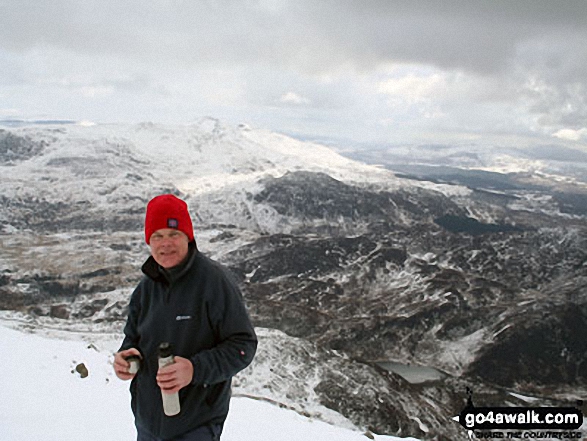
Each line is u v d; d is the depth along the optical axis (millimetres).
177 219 3664
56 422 8180
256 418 10984
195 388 3730
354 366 68312
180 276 3729
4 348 12977
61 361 12656
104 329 95188
